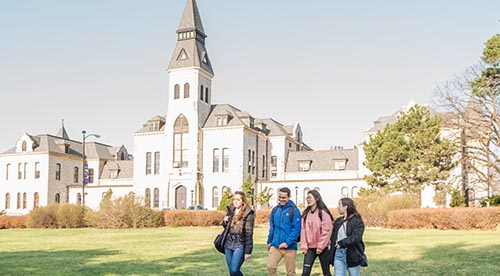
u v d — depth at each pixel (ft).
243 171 221.46
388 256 55.16
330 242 32.01
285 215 33.53
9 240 86.07
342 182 219.82
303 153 245.24
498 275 41.16
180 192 228.02
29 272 45.14
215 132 228.02
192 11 239.30
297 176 238.27
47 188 252.21
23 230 121.80
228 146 224.74
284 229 33.37
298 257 54.95
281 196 33.78
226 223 33.81
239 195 33.45
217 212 133.39
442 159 137.80
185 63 233.14
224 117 229.45
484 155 133.49
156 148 237.25
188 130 228.84
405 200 120.47
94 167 274.16
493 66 123.85
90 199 261.85
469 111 139.95
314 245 33.17
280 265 49.06
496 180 130.41
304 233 33.42
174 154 230.48
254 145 234.38
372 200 123.75
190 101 230.48
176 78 234.17
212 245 71.77
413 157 135.33
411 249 61.87
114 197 133.28
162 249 66.33
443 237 80.59
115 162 276.41
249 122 234.58
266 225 136.98
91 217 129.18
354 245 30.48
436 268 45.44
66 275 43.24
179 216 131.34
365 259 31.17
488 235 82.58
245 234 33.14
